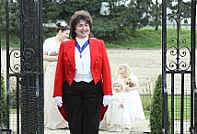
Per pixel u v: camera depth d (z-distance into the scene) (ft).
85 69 20.26
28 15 20.03
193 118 20.94
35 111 20.16
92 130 20.39
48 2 105.40
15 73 20.35
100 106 20.71
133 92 30.09
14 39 55.57
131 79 30.22
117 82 30.14
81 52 20.36
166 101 20.65
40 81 20.24
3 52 73.82
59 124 30.55
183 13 20.80
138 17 115.14
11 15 21.85
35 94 20.13
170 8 20.86
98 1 109.09
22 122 20.29
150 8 115.55
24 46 20.16
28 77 20.13
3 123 24.90
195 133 20.53
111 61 81.41
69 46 20.47
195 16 20.49
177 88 44.62
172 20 20.99
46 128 30.78
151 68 72.79
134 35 119.24
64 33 30.35
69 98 20.45
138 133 29.55
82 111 20.54
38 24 20.10
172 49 22.39
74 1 105.81
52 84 30.42
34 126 20.16
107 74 20.62
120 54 95.30
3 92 25.93
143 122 29.84
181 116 21.34
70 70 20.35
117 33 115.34
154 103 26.66
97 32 111.45
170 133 23.04
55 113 30.50
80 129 20.59
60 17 106.42
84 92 20.38
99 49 20.61
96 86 20.40
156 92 26.71
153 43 116.88
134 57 88.94
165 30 20.45
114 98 29.76
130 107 29.84
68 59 20.34
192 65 20.75
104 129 30.12
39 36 20.13
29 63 20.13
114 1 112.37
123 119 29.66
